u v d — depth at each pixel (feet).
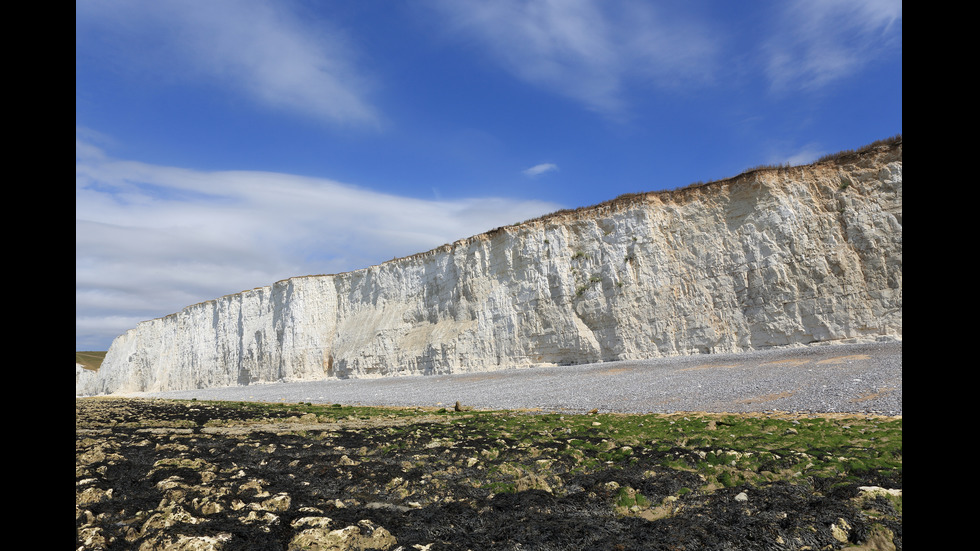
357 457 46.14
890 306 111.65
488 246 180.86
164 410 109.19
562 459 40.88
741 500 29.71
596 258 154.20
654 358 132.05
